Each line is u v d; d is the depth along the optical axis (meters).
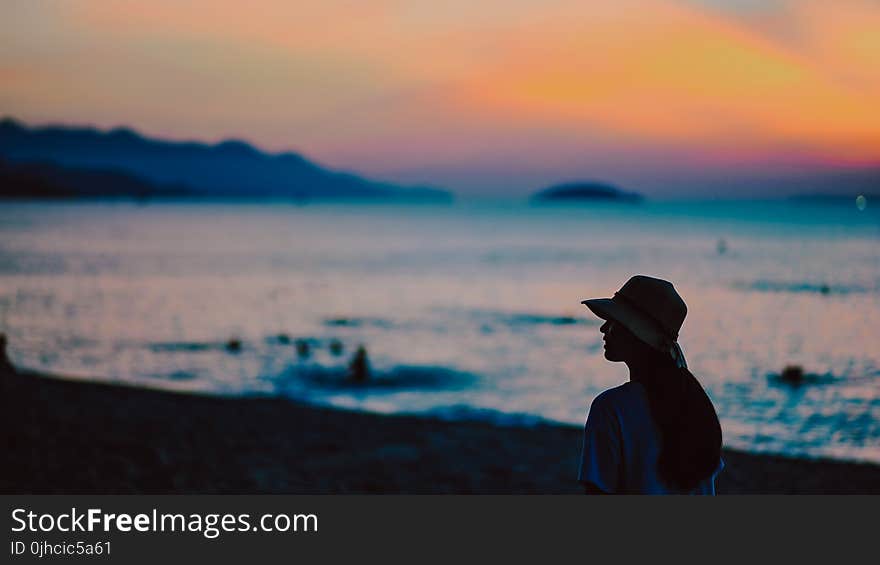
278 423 11.86
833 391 18.72
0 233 128.00
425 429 11.61
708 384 19.75
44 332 29.38
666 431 2.59
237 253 88.81
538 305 41.81
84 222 181.75
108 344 26.34
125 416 11.77
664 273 65.25
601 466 2.64
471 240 125.62
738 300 45.22
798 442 13.33
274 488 7.77
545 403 16.95
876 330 32.12
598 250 99.88
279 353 24.66
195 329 30.89
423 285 54.09
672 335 2.73
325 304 41.69
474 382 19.52
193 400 13.97
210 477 8.17
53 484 7.64
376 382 19.45
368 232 152.75
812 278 60.09
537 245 111.50
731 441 13.40
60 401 12.70
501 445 10.43
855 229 169.88
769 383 19.94
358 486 7.93
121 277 58.25
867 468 9.53
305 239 123.56
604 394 2.71
